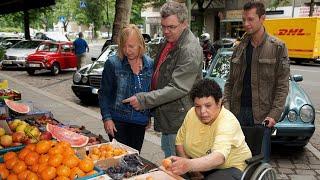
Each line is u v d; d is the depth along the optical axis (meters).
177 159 2.66
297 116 5.40
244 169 2.83
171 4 3.18
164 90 3.15
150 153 5.65
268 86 3.74
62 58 16.61
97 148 3.30
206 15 40.38
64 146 2.84
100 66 9.59
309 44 22.25
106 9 49.72
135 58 3.62
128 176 2.77
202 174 2.98
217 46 19.64
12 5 6.71
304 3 32.34
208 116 2.77
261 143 3.18
